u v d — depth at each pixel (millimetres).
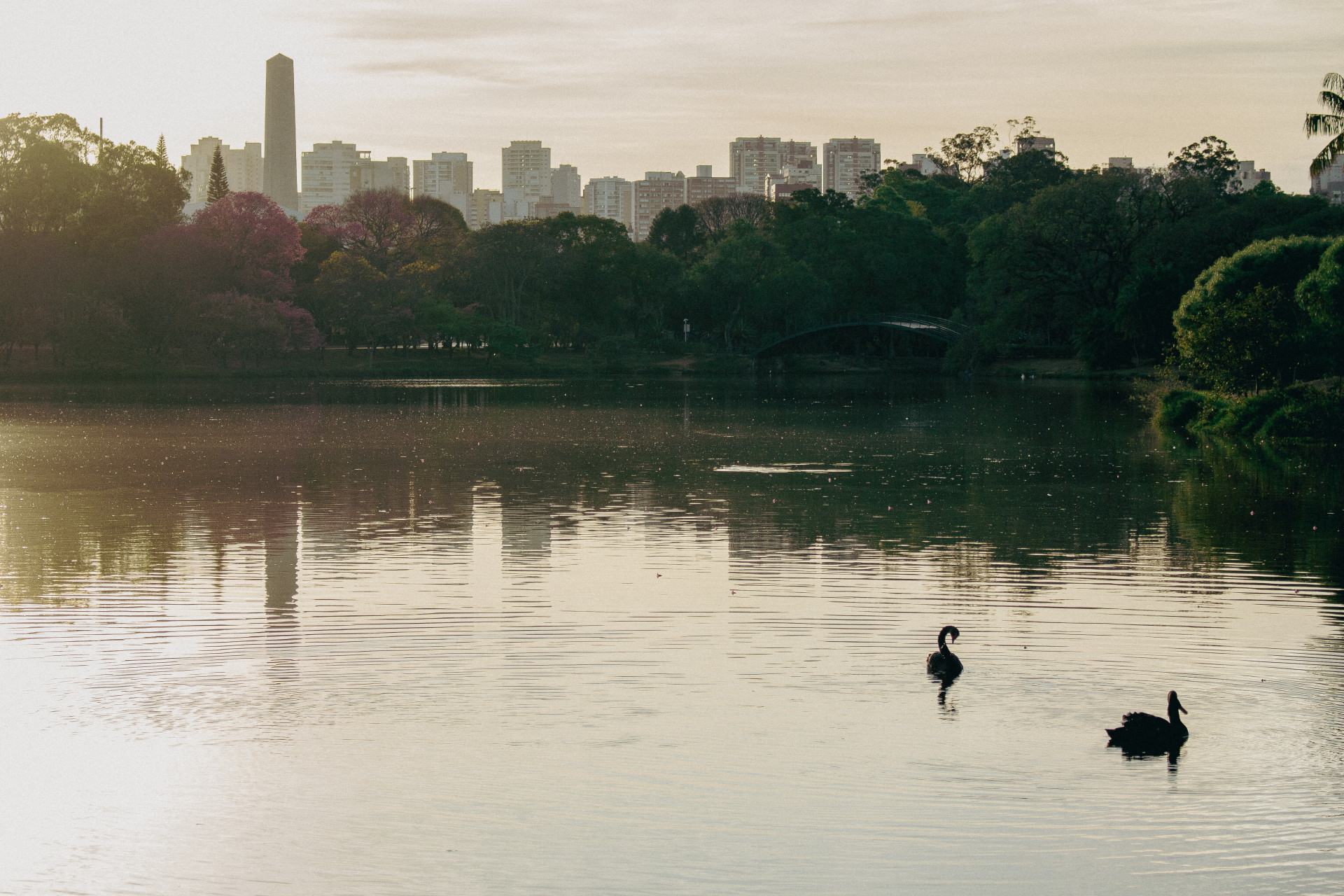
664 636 21125
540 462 51312
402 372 142000
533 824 13492
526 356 155250
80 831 13406
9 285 123562
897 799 14109
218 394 106312
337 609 23219
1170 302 111625
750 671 18984
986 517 35562
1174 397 70625
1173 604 23812
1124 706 17281
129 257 129125
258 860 12719
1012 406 88938
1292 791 14297
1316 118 63656
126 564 27969
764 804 13977
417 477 45531
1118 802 14000
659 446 58875
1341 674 18844
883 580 26188
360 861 12695
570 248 163750
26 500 38812
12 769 15016
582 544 30906
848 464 50594
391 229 174000
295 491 41344
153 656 19797
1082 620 22375
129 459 52031
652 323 173875
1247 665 19344
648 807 13906
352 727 16391
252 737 16031
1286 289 71750
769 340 162000
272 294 139750
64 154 135250
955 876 12383
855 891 12133
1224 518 35281
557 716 16797
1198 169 179500
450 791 14367
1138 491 41656
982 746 15688
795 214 178125
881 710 17062
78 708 17172
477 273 155375
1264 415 62531
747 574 26797
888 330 170500
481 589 25141
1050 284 131125
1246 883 12219
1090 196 126125
